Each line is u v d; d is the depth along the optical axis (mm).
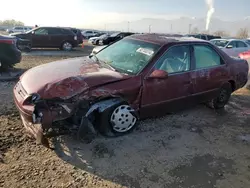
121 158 3508
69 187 2875
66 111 3438
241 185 3164
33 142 3721
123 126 4016
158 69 4246
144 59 4309
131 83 3936
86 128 3525
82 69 4094
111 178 3090
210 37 24703
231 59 5707
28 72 4219
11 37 8156
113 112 3873
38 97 3373
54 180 2963
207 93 5145
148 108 4250
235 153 3930
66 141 3793
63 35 17906
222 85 5449
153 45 4543
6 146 3549
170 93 4434
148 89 4121
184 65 4656
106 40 22078
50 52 16609
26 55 14031
